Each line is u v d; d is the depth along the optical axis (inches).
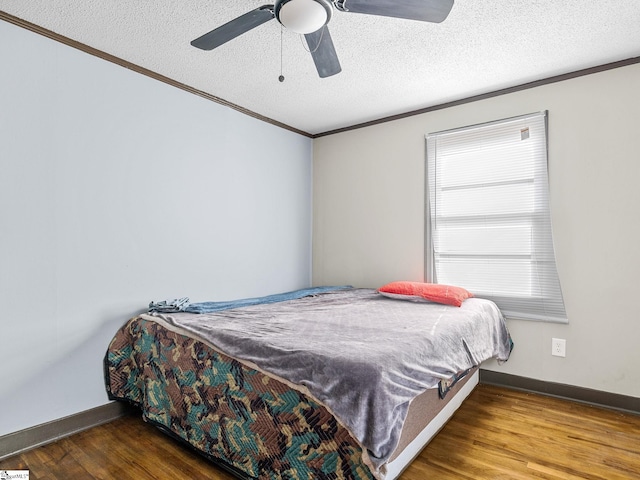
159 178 100.5
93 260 86.8
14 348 74.9
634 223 91.7
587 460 69.7
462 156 117.5
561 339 101.0
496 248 111.1
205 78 103.0
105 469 67.8
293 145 145.6
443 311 93.2
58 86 81.3
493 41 84.7
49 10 72.8
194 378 72.5
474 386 107.3
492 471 66.0
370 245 138.3
